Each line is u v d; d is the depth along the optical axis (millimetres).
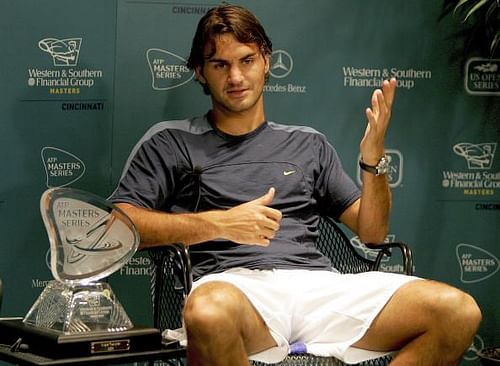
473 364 4270
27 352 2781
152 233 3268
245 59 3518
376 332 3119
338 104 4125
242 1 4043
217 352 2832
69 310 2805
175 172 3537
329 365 3184
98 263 2936
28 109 3939
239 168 3539
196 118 3662
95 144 3988
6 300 3938
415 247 4215
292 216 3553
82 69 3967
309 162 3637
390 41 4141
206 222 3234
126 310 4023
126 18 3979
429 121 4191
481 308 4258
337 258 3707
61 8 3938
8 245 3934
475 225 4246
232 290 2936
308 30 4086
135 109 4004
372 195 3469
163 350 2844
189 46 4020
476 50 4188
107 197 4000
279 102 4090
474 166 4230
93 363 2697
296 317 3234
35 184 3955
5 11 3900
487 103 4219
